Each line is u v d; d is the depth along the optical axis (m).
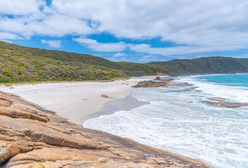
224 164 12.48
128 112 25.95
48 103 29.83
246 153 13.91
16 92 41.84
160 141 15.96
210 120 22.16
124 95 42.59
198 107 29.39
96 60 167.88
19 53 110.75
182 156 12.75
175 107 29.42
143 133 17.78
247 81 91.00
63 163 7.83
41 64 89.94
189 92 49.25
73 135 11.82
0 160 7.41
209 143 15.62
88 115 24.09
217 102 33.06
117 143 13.08
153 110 27.28
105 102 32.56
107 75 105.75
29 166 7.30
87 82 79.81
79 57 159.88
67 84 68.44
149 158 10.91
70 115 23.78
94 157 9.05
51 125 12.22
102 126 19.81
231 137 16.88
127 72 154.38
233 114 24.95
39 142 9.34
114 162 8.85
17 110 12.42
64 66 97.50
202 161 12.72
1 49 108.56
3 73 68.81
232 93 45.12
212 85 69.56
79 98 35.38
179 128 19.22
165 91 52.09
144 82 75.25
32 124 10.73
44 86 58.44
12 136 8.86
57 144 9.86
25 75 74.38
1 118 10.08
